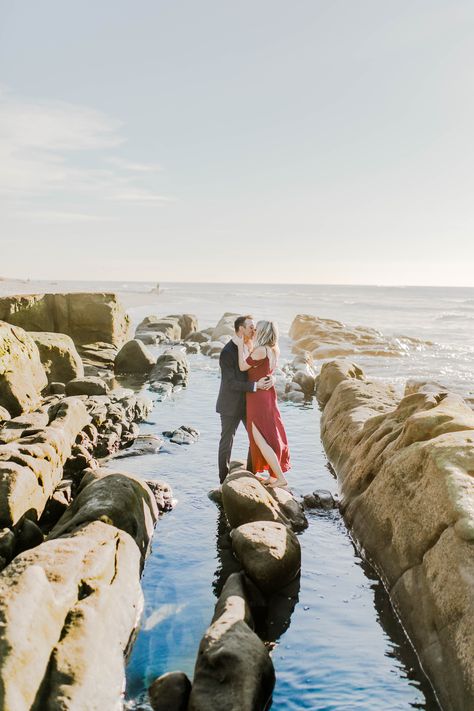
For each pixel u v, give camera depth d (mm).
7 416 9148
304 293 144125
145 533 5934
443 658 3766
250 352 7324
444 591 4039
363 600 4953
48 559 4285
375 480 6105
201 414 11758
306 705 3680
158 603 4844
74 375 13641
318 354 21422
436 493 4668
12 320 17734
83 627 3707
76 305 18641
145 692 3762
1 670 3018
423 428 5738
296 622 4629
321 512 6930
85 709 3252
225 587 4824
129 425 9992
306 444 9859
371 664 4094
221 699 3467
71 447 7980
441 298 115875
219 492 7180
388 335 26938
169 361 16422
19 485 5719
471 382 15664
